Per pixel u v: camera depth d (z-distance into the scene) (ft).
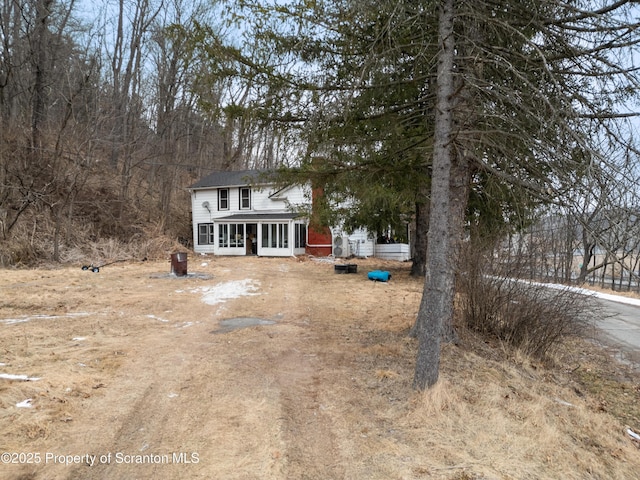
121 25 81.10
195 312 26.32
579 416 13.53
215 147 99.09
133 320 23.57
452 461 9.64
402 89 16.35
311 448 10.07
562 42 13.34
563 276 24.44
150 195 85.05
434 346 12.96
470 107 14.83
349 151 17.95
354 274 49.90
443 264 12.93
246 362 16.21
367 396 12.98
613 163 11.38
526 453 10.28
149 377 14.37
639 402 16.14
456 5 13.43
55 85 69.62
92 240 62.85
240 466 9.14
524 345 19.26
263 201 79.25
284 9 15.29
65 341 18.63
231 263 61.57
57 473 8.68
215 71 15.87
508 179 14.43
